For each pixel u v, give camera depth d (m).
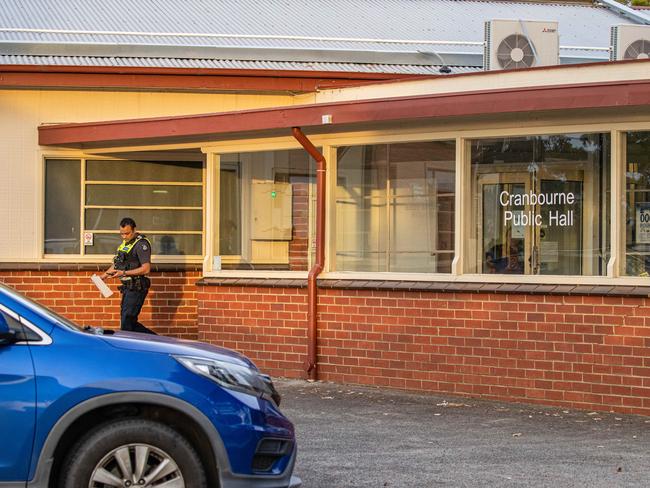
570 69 11.71
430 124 12.40
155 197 15.90
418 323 12.41
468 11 20.66
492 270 12.13
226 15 18.41
